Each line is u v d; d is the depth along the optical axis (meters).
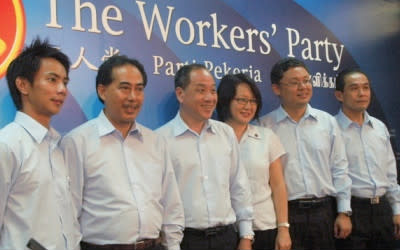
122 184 1.79
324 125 2.56
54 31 2.10
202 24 2.53
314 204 2.42
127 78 1.83
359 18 3.16
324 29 3.00
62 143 1.81
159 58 2.38
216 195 2.06
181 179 2.05
